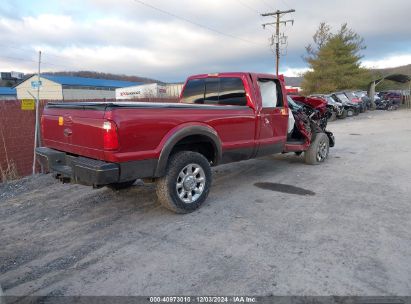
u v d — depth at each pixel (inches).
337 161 334.0
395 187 237.0
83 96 2086.6
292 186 241.9
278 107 246.5
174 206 178.1
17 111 276.1
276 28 1370.6
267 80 242.1
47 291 116.3
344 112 957.8
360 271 124.8
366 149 411.5
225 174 279.3
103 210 194.4
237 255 138.1
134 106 156.6
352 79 1464.1
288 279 120.1
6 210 199.0
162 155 166.6
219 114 196.9
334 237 154.1
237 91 227.9
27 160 285.7
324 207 195.5
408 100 1621.6
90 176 152.9
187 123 178.5
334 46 1505.9
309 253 139.0
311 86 1530.5
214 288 115.6
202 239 153.8
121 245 149.7
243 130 215.0
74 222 178.1
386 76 1692.9
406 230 161.5
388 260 132.7
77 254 142.4
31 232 166.6
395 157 353.4
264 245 146.9
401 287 114.9
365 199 209.9
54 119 181.0
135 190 229.0
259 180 259.4
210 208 194.9
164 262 133.7
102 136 150.3
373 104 1416.1
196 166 185.9
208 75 245.1
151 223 173.9
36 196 224.2
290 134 295.7
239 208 194.9
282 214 184.5
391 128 673.6
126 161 154.5
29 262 136.6
